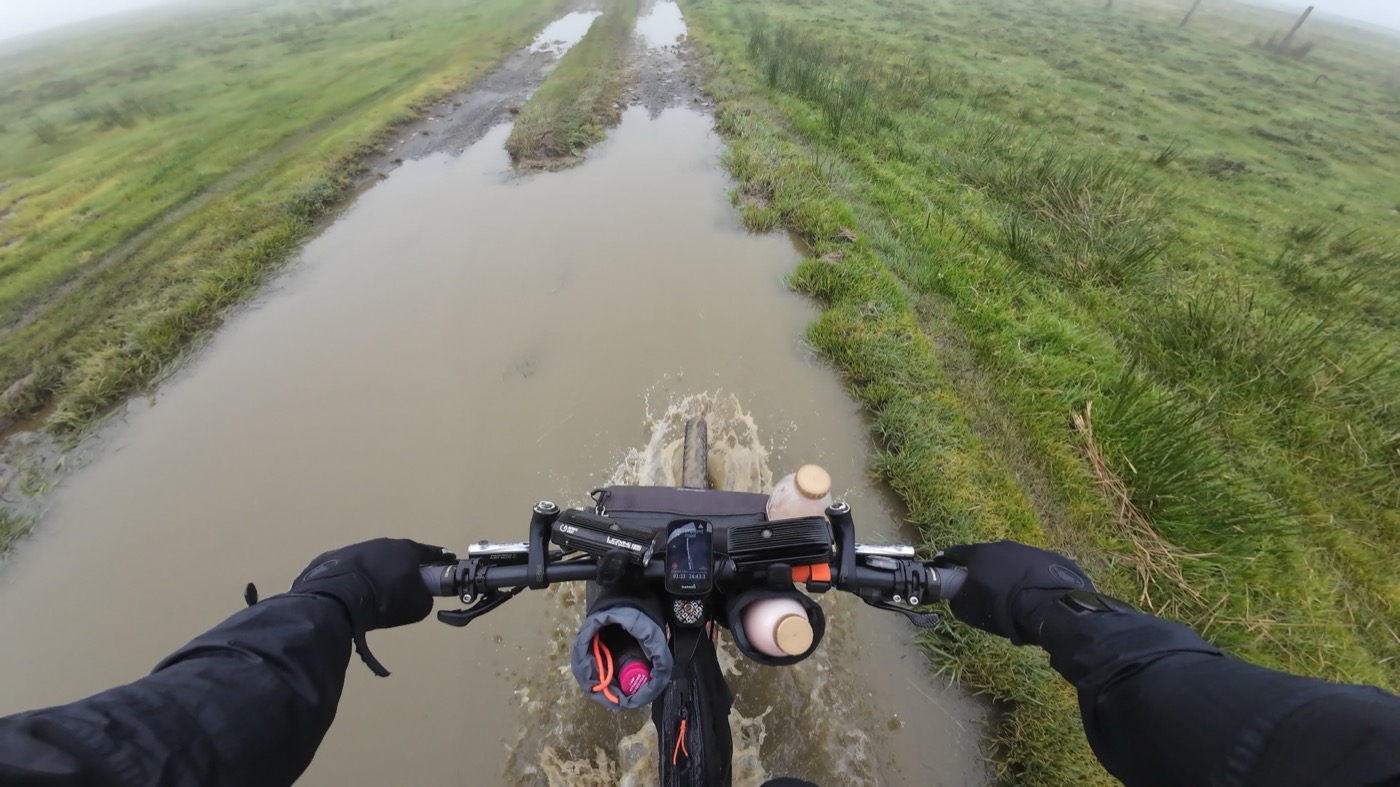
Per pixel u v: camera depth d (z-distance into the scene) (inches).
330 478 169.9
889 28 704.4
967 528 145.7
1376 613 136.0
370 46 680.4
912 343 201.0
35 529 163.0
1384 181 418.3
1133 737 37.6
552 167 357.4
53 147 434.0
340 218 313.4
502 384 197.6
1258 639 127.3
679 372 198.7
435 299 243.3
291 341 225.1
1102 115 467.2
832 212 276.8
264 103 488.7
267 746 37.9
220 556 153.3
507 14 796.6
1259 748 29.7
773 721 114.9
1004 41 694.5
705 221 291.7
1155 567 138.3
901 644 126.6
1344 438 172.2
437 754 113.7
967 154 341.4
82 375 209.6
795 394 190.7
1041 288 231.5
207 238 286.0
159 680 37.0
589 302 235.5
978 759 112.7
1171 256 259.4
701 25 660.7
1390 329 228.1
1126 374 180.7
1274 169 412.2
